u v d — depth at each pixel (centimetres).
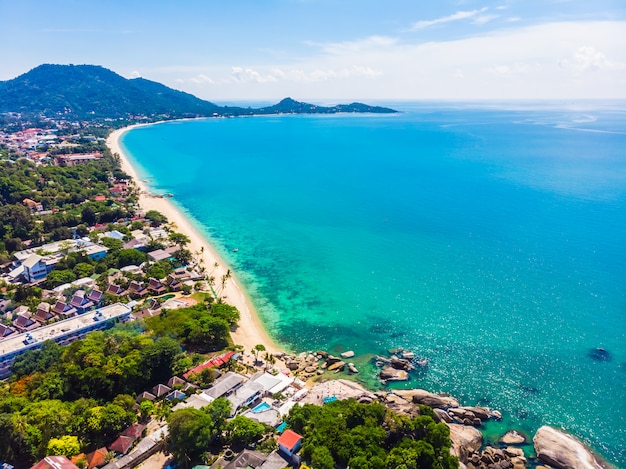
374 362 13362
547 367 12900
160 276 17975
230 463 8850
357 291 17675
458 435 10062
